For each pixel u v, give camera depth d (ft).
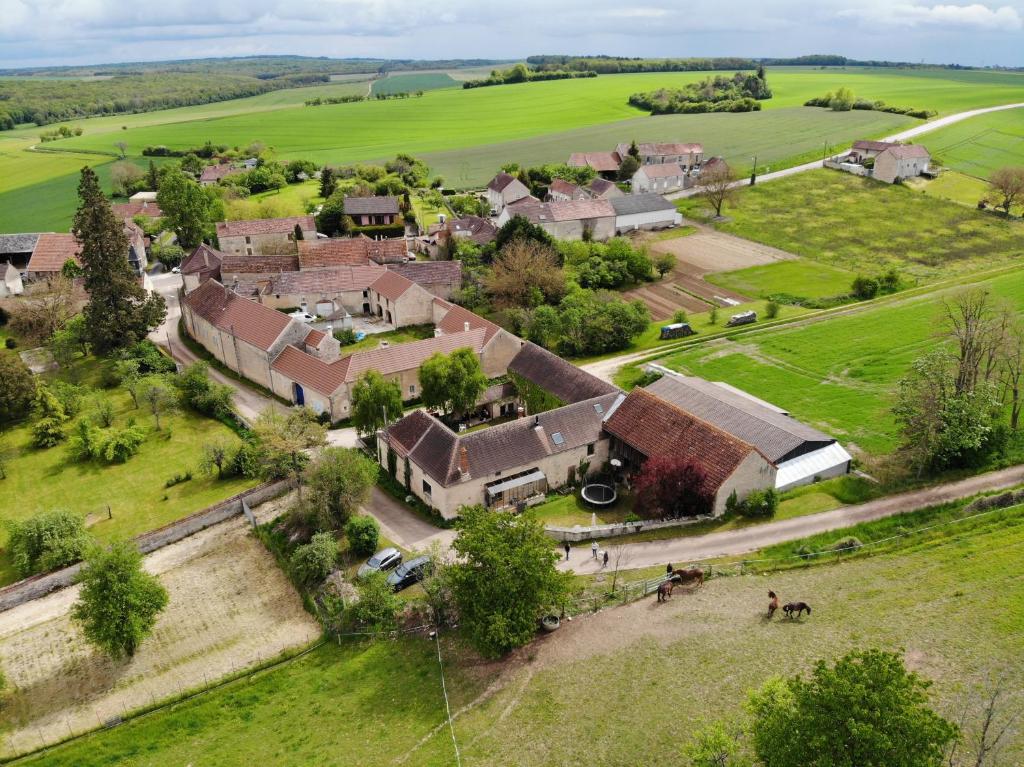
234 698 152.87
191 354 346.33
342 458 208.64
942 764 107.24
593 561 183.93
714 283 415.85
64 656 171.94
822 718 91.81
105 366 318.45
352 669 156.35
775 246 479.82
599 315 331.16
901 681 93.04
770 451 214.07
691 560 181.57
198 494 233.35
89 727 149.69
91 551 170.09
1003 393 238.27
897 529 186.29
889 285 389.80
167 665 166.09
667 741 125.29
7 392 271.08
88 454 256.52
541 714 135.85
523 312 346.33
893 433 238.48
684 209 567.18
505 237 411.13
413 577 182.29
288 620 178.60
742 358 306.35
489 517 157.17
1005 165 633.20
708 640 149.59
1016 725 118.83
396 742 134.00
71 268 405.80
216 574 197.16
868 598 157.79
